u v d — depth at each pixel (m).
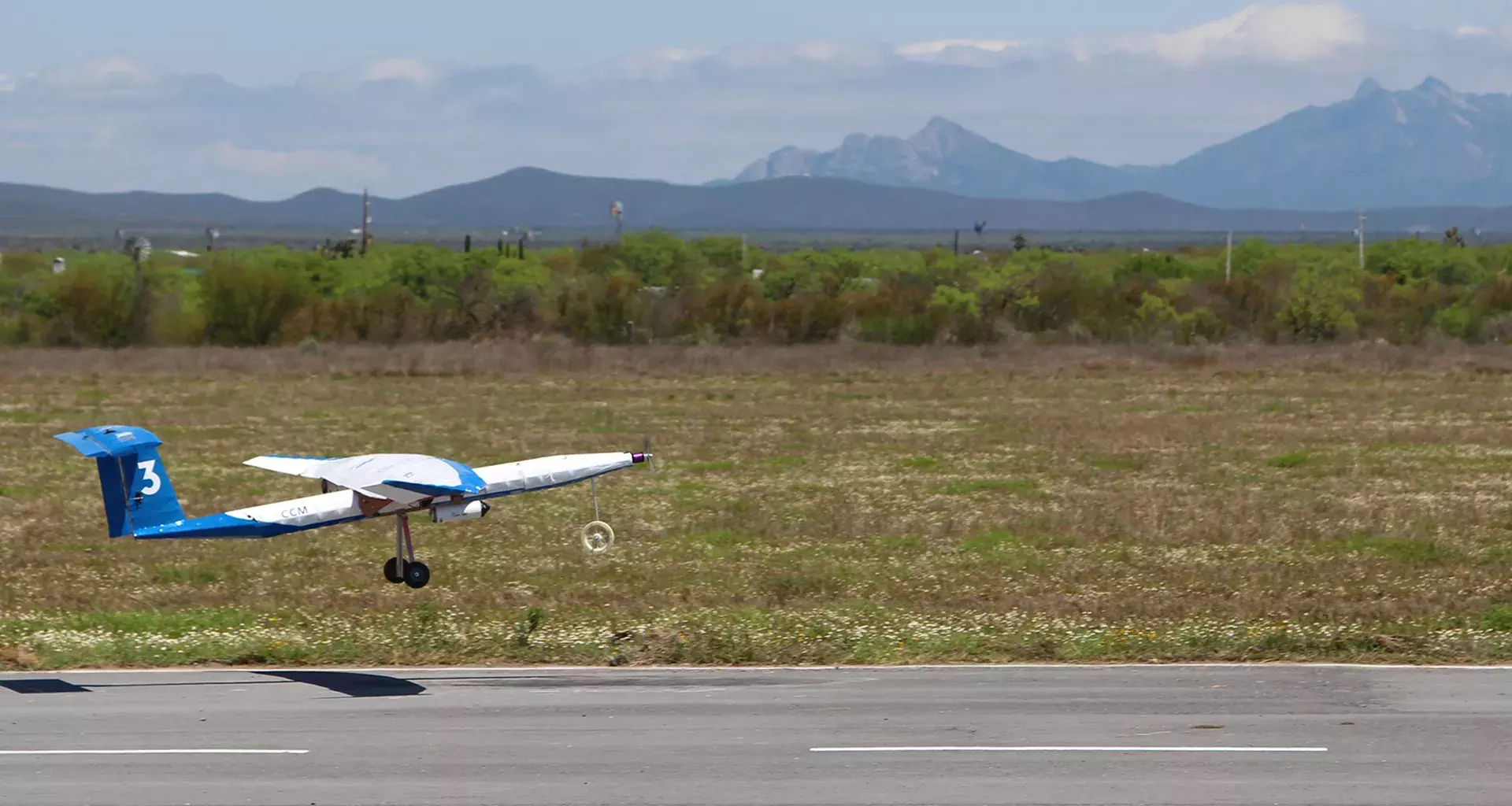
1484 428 100.62
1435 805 27.48
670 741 31.91
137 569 55.09
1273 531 62.31
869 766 29.97
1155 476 80.06
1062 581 53.16
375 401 124.06
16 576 53.38
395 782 28.94
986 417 111.25
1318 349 170.75
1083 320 193.38
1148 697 36.00
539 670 39.53
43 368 154.50
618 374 153.00
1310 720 33.59
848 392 133.75
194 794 28.25
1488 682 37.47
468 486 38.81
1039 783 28.78
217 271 192.38
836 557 57.97
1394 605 47.84
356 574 54.56
